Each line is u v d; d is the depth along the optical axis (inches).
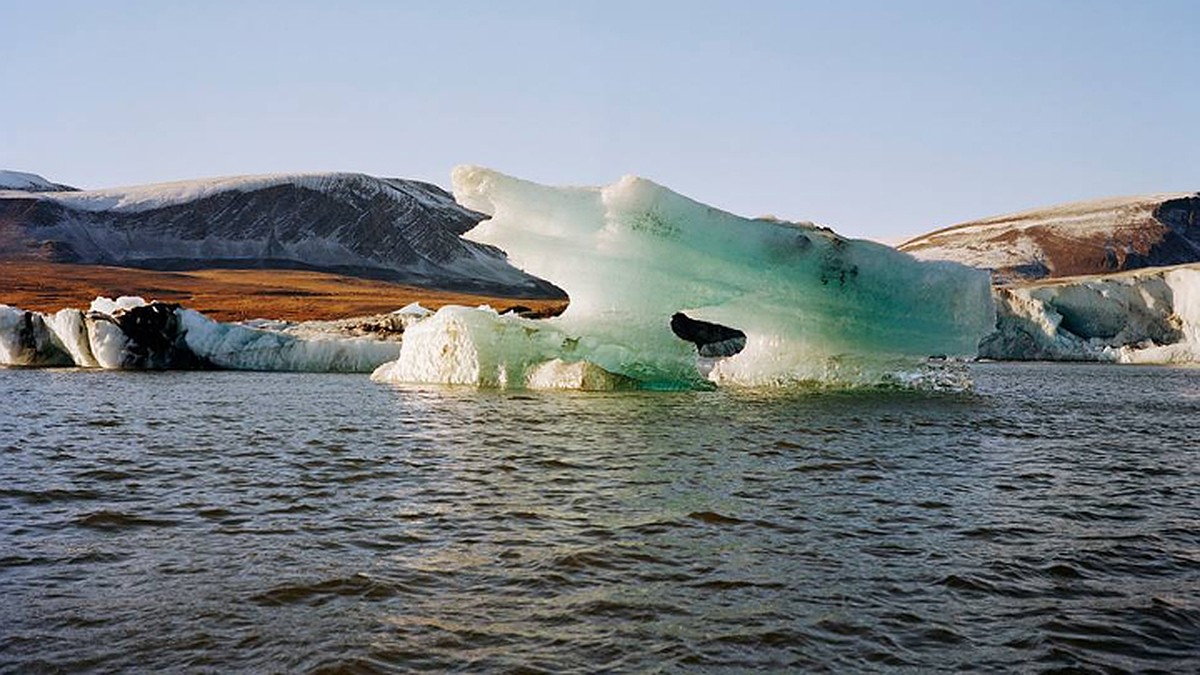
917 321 1154.0
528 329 1229.1
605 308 1152.8
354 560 386.6
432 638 302.8
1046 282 3373.5
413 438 765.3
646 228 1098.1
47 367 1808.6
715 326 2297.0
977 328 1149.7
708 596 343.0
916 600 343.0
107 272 5054.1
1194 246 6441.9
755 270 1115.9
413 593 344.8
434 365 1331.2
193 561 385.7
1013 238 6683.1
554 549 401.7
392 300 4589.1
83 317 1786.4
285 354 1815.9
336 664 282.4
